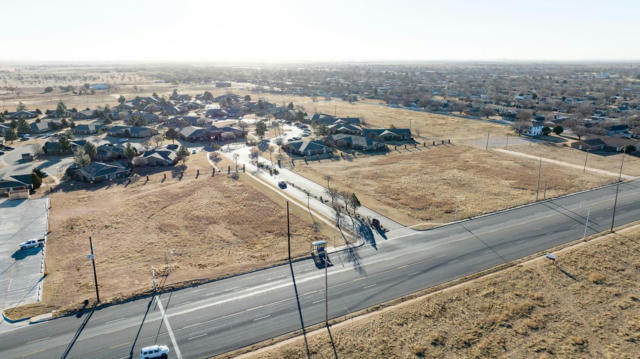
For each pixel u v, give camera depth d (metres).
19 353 44.78
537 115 198.38
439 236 74.19
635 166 117.75
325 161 129.12
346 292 56.62
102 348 45.81
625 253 65.81
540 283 57.53
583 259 64.06
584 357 43.06
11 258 66.00
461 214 84.19
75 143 142.00
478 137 162.75
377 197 95.25
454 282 58.41
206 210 87.00
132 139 161.00
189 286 58.31
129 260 65.75
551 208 86.81
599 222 78.94
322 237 74.44
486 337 46.47
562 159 126.94
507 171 114.25
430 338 46.34
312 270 62.69
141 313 52.09
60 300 54.59
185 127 174.75
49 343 46.38
